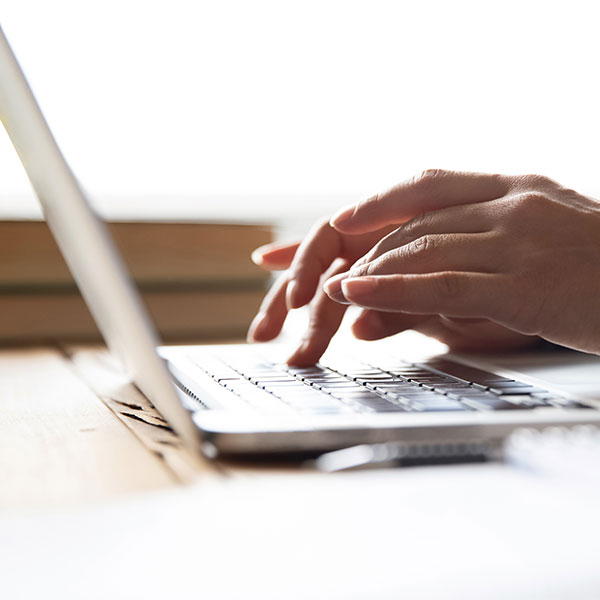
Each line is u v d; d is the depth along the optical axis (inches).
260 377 25.6
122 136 54.7
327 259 32.9
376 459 16.5
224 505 14.2
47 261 45.6
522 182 28.0
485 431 17.7
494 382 24.2
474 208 26.6
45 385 29.5
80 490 15.4
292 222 58.2
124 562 11.5
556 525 12.8
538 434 17.8
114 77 54.4
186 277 48.9
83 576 11.0
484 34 64.5
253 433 17.1
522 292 24.5
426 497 14.4
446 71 63.7
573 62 66.6
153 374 19.5
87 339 46.6
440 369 27.5
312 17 59.6
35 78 52.7
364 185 61.6
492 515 13.4
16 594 10.4
